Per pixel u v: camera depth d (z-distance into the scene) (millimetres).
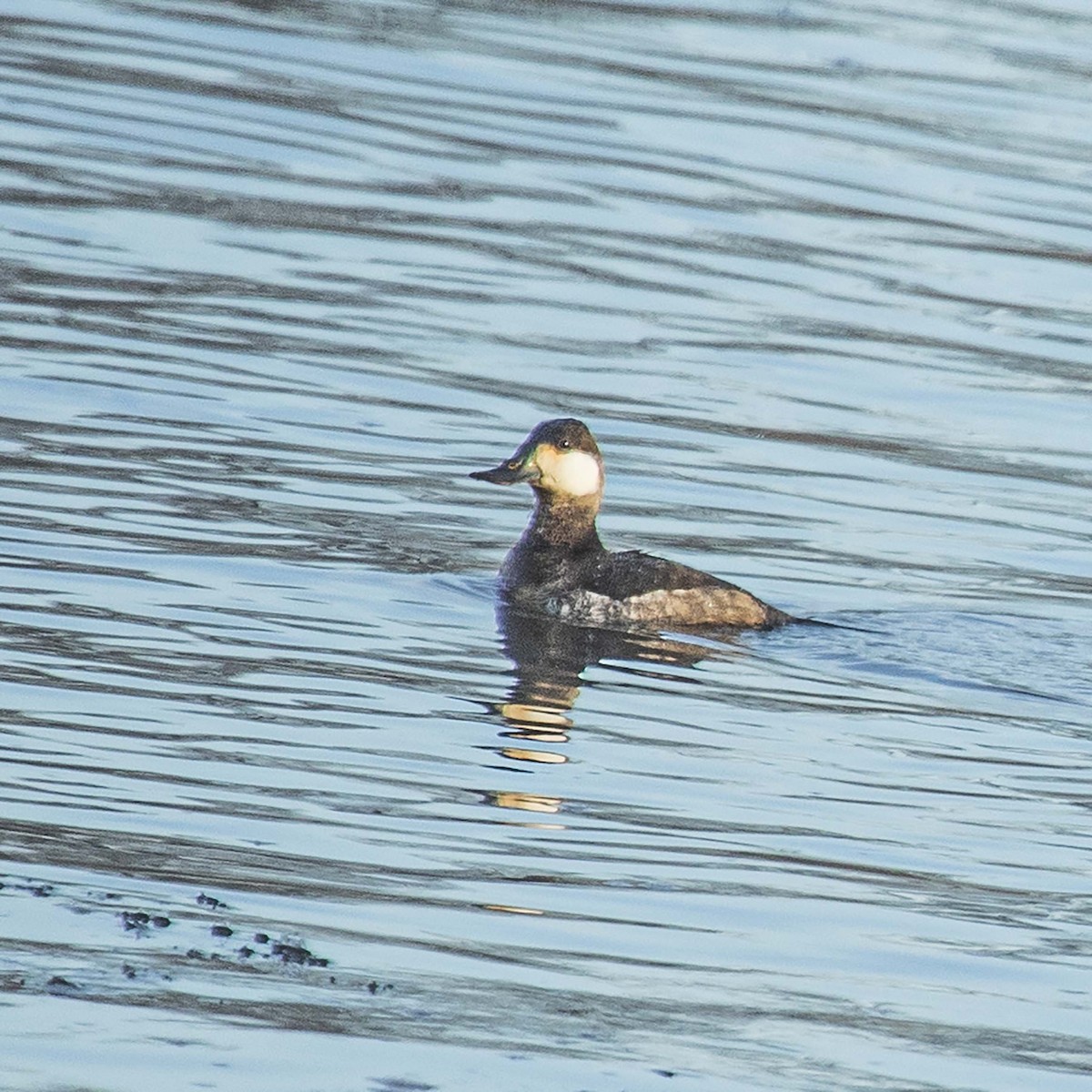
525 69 25703
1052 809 11398
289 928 9109
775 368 18984
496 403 17562
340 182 21953
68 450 15703
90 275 19203
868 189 23203
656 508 16031
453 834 10367
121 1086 7660
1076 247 22391
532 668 12984
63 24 25891
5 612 12836
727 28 28219
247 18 26828
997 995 9141
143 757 10945
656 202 22266
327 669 12562
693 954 9281
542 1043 8312
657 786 11250
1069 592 15086
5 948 8594
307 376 17656
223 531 14648
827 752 11992
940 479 17078
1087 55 28562
